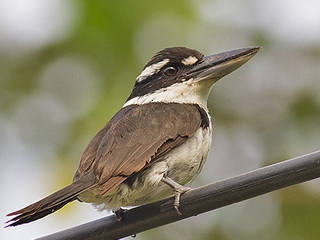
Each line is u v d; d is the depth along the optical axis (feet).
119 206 32.19
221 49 47.70
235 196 28.35
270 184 27.68
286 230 44.96
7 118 48.16
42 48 47.88
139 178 31.71
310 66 49.37
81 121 46.85
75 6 47.16
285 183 27.55
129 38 46.80
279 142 48.80
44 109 47.80
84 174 30.99
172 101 36.14
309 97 48.98
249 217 45.50
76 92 47.47
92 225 30.22
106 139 32.40
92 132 46.50
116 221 30.09
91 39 47.16
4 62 48.24
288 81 49.49
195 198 29.22
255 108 49.52
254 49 36.58
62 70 47.70
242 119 49.52
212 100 49.67
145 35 46.93
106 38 46.98
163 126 33.09
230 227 45.60
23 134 47.93
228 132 49.49
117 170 30.89
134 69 46.55
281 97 49.49
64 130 47.21
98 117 46.55
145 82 37.01
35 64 48.08
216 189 28.68
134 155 31.71
